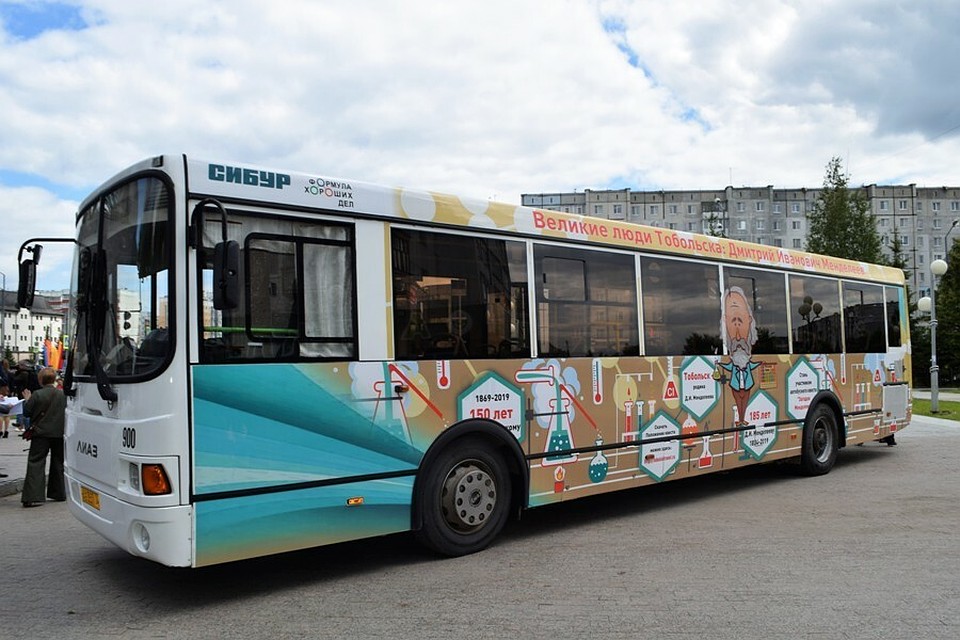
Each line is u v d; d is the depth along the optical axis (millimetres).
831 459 10531
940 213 97188
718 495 9023
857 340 11156
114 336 5285
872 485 9648
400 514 5797
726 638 4371
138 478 4789
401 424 5801
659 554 6258
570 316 7133
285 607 5012
